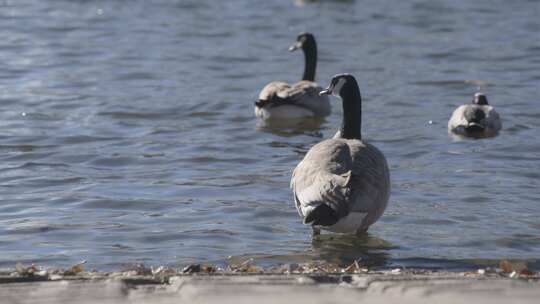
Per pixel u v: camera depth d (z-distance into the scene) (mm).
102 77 25938
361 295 7641
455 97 23953
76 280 8641
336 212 11391
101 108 22203
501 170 17062
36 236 13070
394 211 14422
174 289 8016
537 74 26625
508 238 13047
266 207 14586
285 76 26688
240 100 23453
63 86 24719
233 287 7922
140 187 15766
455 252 12430
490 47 30641
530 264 11906
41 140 19219
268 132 20375
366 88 25016
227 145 19016
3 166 17203
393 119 21453
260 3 39875
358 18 36656
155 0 39812
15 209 14461
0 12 36625
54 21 34938
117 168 17156
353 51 30328
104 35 32500
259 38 32594
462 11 37719
